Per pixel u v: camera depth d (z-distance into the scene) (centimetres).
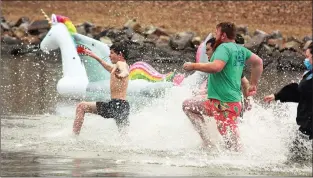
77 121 2619
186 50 6488
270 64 6056
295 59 6197
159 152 2366
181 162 2216
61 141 2520
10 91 3875
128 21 6925
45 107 3369
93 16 7681
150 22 7512
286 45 6500
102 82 3197
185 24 7538
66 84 3250
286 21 7788
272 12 7975
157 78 3056
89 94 3200
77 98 3238
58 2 8181
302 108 2248
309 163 2247
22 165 2102
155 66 5484
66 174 1988
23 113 3169
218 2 8194
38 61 5662
